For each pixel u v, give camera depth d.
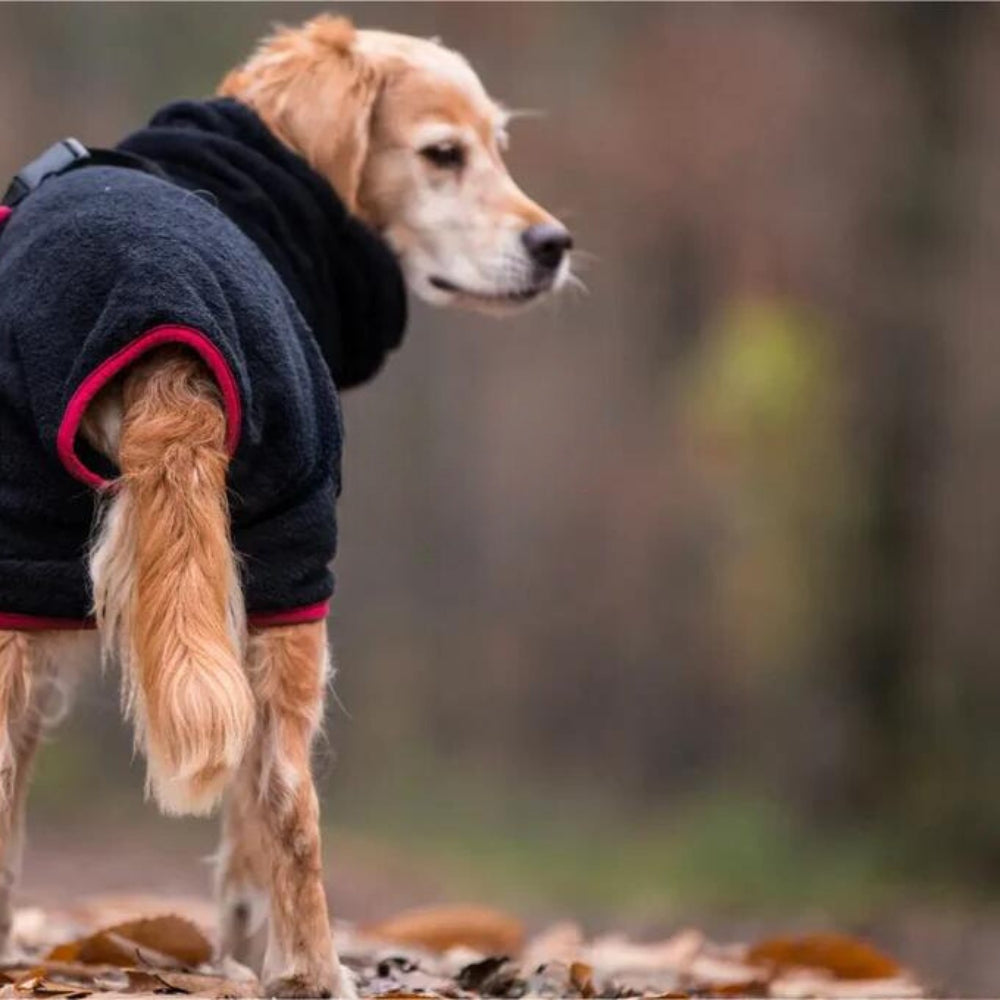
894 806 18.09
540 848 16.86
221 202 4.68
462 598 25.80
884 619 19.42
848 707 19.23
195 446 3.89
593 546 25.36
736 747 21.75
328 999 4.16
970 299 19.69
